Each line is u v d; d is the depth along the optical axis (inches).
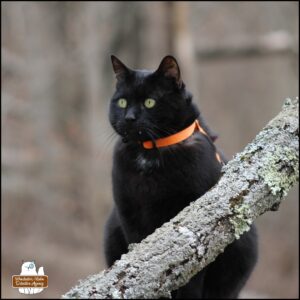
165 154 147.2
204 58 414.6
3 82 535.8
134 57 362.9
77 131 555.8
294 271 495.2
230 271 164.6
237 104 788.0
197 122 157.0
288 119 119.6
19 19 534.6
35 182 542.0
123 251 172.2
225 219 104.3
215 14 555.8
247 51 402.0
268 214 570.3
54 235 532.4
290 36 382.0
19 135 552.4
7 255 493.0
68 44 539.2
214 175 148.7
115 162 155.1
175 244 99.7
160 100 151.3
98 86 400.5
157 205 149.9
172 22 343.3
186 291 158.6
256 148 114.7
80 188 542.0
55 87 558.3
